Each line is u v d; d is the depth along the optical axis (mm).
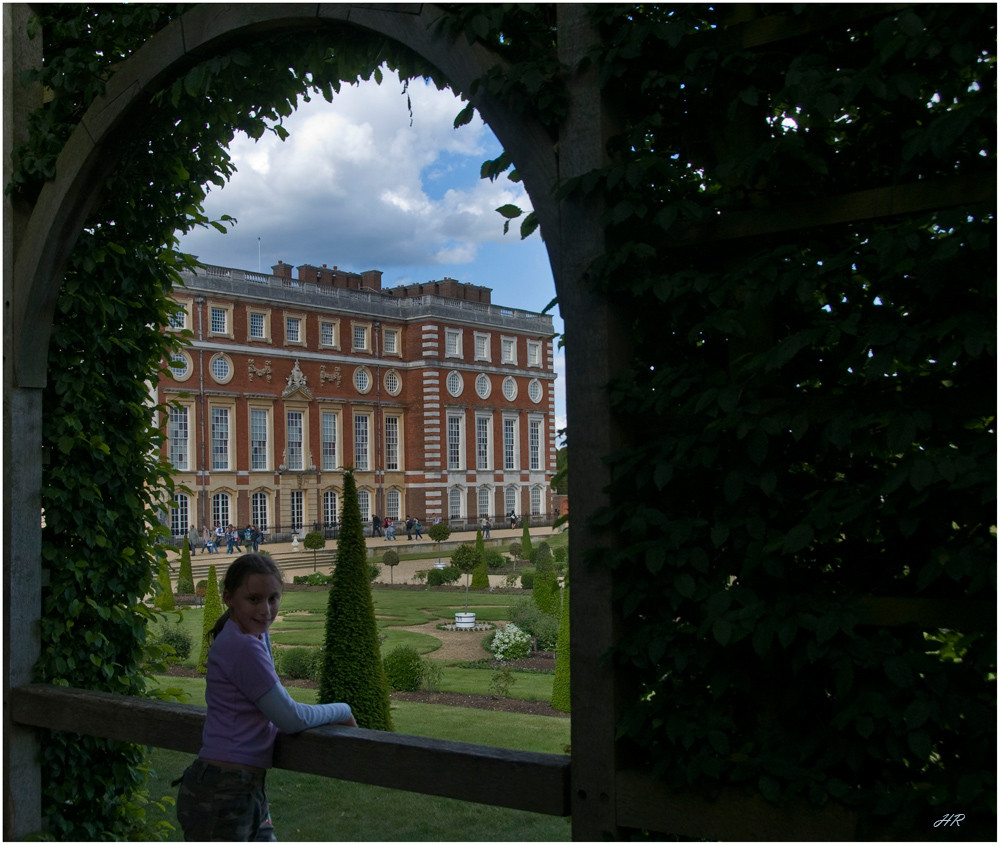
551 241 2678
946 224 1941
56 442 4273
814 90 2055
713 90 2469
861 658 2072
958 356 1936
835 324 2064
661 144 2688
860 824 2100
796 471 2463
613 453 2488
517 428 50312
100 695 3785
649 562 2328
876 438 2119
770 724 2377
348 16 3158
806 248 2389
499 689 11227
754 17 2432
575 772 2555
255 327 38312
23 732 4023
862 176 2441
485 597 23109
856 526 2117
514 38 2881
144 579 4727
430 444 44812
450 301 46312
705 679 2438
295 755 3018
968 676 2061
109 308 4477
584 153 2605
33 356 4129
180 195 4875
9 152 4180
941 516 2039
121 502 4613
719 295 2234
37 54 4203
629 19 2604
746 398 2262
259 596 2859
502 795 2666
